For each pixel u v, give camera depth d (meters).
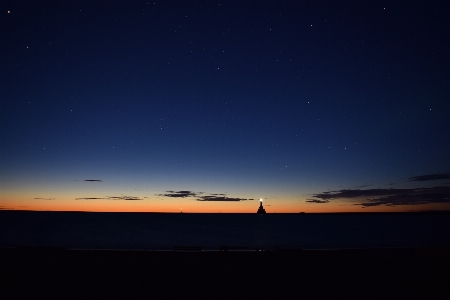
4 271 8.70
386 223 103.19
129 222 84.75
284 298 7.04
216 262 10.30
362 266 9.95
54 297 6.83
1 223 68.88
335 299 7.00
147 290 7.44
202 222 96.19
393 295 7.27
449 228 69.88
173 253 11.40
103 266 9.47
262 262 10.39
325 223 101.56
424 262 10.48
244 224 84.88
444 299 7.03
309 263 10.30
